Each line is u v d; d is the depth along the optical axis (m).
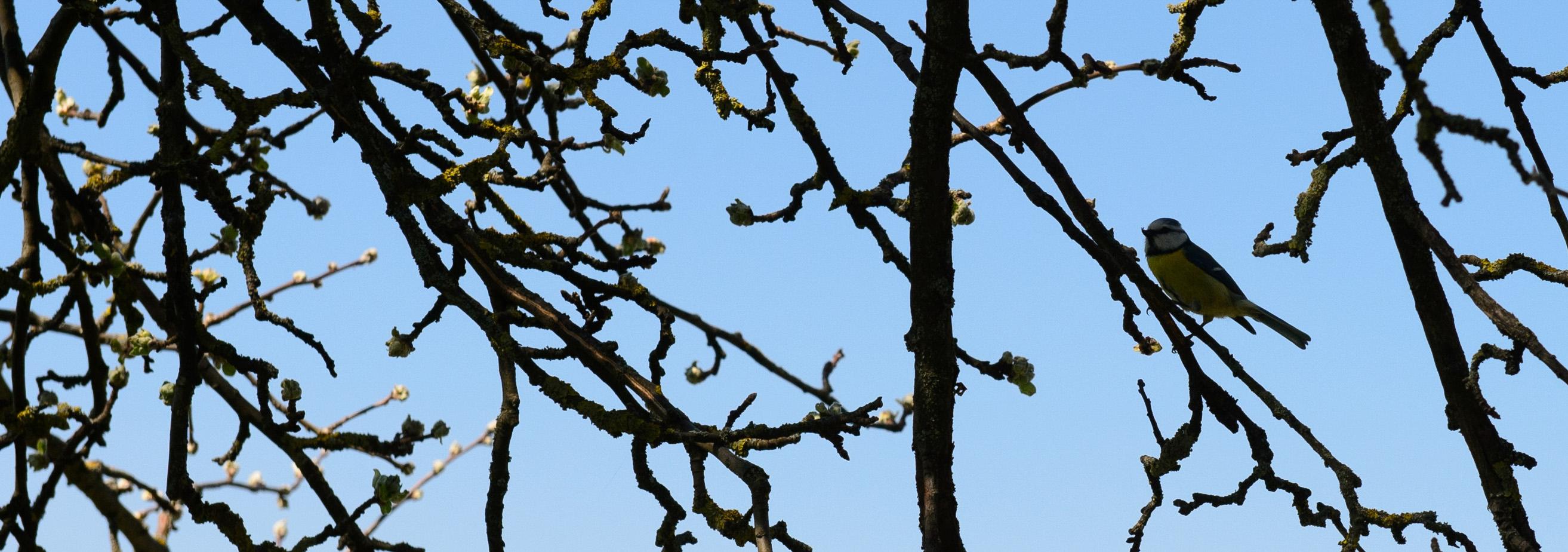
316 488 5.42
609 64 5.73
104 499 5.73
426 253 5.29
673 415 5.12
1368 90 5.54
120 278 6.30
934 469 5.77
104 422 5.86
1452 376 5.76
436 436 5.52
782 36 7.58
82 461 5.75
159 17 5.61
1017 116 6.44
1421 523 5.83
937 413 5.79
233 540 5.36
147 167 5.84
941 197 5.73
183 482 5.36
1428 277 5.70
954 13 5.54
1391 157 5.57
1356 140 5.66
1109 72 6.45
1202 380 6.37
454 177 5.42
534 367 5.11
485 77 7.51
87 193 6.21
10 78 6.80
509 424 5.32
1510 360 5.19
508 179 5.96
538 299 5.66
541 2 6.08
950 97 5.61
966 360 5.80
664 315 5.51
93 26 7.48
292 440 5.45
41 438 5.77
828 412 5.16
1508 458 5.69
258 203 5.66
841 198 5.98
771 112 6.12
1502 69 5.83
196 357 5.49
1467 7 5.67
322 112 6.63
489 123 5.61
